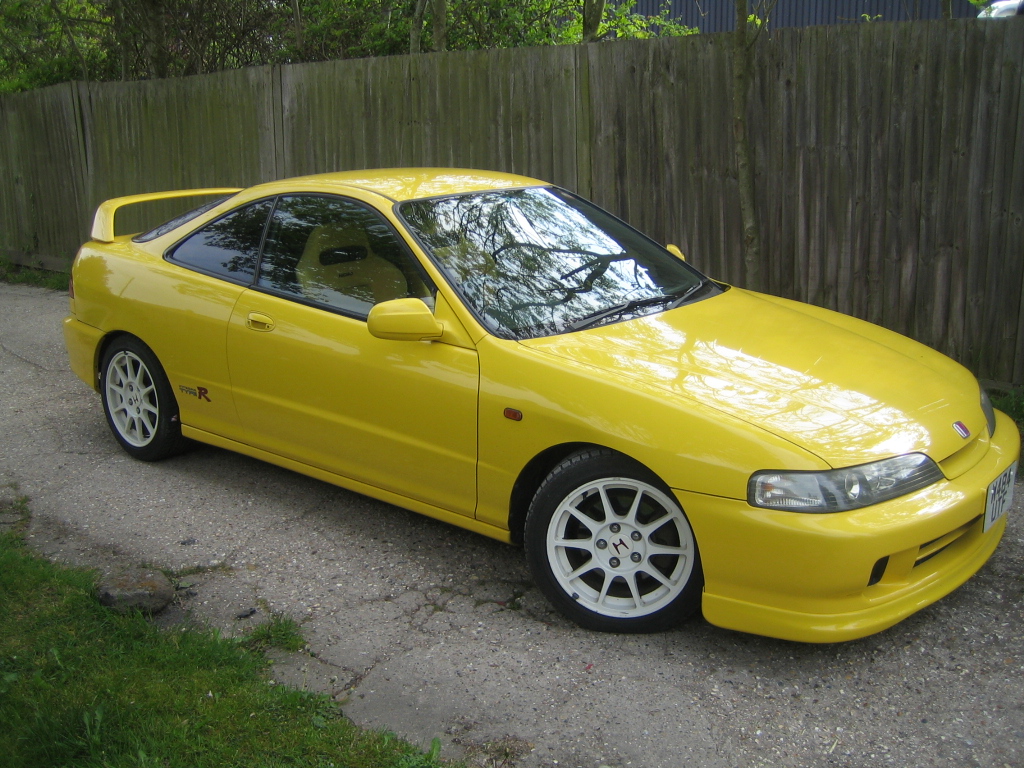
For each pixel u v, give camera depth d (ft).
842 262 19.36
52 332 26.53
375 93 25.79
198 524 14.11
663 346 11.59
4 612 11.14
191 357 14.89
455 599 11.96
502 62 23.17
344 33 35.55
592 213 15.02
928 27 17.54
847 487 9.59
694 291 13.80
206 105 30.01
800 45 18.90
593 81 21.79
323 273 13.51
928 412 10.74
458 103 24.25
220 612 11.66
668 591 10.74
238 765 8.66
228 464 16.48
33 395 20.58
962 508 10.06
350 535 13.75
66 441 17.66
